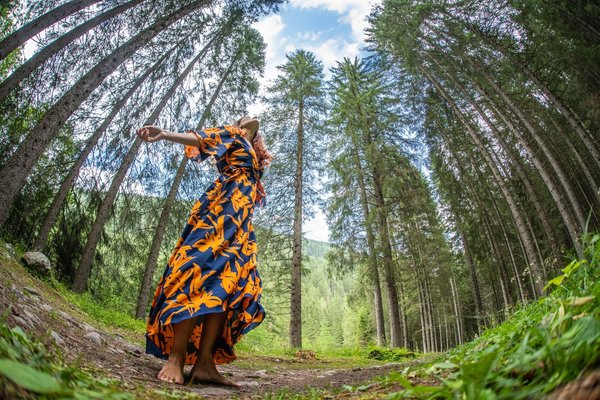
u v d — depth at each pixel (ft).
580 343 2.90
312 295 275.59
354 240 50.47
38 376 2.11
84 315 17.06
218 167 8.77
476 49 34.04
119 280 33.63
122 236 33.45
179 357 7.12
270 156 9.52
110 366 7.20
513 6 27.66
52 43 20.22
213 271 7.30
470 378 3.05
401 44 36.14
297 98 50.08
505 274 46.14
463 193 51.39
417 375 6.96
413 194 47.19
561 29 24.20
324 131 51.37
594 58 23.75
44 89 23.71
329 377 14.12
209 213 7.90
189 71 35.83
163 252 37.09
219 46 37.47
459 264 79.30
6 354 3.28
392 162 47.78
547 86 28.99
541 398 2.64
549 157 28.32
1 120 23.03
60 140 28.19
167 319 6.86
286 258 47.26
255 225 47.62
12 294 9.85
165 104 33.37
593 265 6.19
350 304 55.72
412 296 87.71
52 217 25.67
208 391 6.91
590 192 36.22
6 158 23.22
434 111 44.73
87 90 19.13
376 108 50.31
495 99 38.55
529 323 6.13
